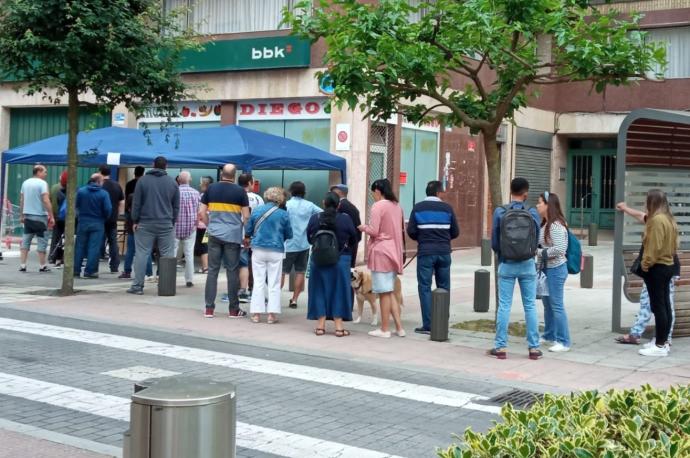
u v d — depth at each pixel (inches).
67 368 325.4
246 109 815.7
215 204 454.9
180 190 573.9
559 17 382.6
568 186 1115.3
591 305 540.1
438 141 869.8
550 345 400.5
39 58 490.6
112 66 502.9
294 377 323.6
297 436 245.8
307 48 769.6
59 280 605.6
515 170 1008.2
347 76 396.8
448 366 352.2
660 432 132.3
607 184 1106.1
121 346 371.9
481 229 952.9
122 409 268.8
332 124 759.7
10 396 281.3
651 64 441.4
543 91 1058.7
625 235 439.2
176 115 553.3
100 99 524.1
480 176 946.1
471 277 686.5
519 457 124.6
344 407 281.3
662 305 378.6
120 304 491.5
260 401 285.4
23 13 477.1
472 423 264.8
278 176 794.2
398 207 416.5
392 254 408.5
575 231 1115.9
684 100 983.6
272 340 399.2
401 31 402.6
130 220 624.4
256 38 789.9
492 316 487.5
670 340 399.5
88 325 422.3
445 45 417.4
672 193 451.2
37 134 957.8
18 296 513.7
